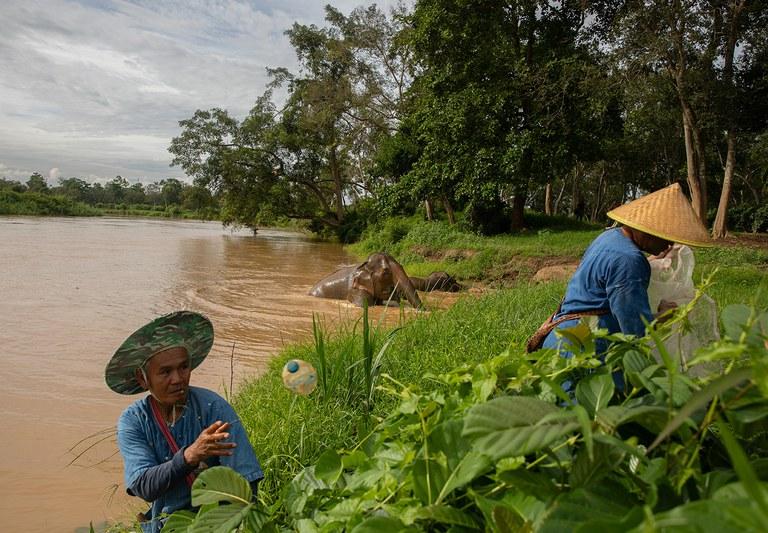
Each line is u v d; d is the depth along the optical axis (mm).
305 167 40875
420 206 34688
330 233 42000
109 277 17078
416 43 22859
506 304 8961
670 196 3090
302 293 14562
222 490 1713
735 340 1425
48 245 28781
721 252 17188
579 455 1211
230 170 39531
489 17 21906
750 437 1336
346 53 32531
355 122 35000
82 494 4438
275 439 4051
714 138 26438
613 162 37938
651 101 22422
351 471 1879
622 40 18500
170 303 12758
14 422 5805
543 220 28188
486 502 1218
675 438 1341
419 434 1550
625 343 1686
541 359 1760
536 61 23391
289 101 39656
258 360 8164
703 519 799
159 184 125750
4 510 4168
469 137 22781
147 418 2748
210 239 40062
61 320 10633
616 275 2936
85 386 6953
